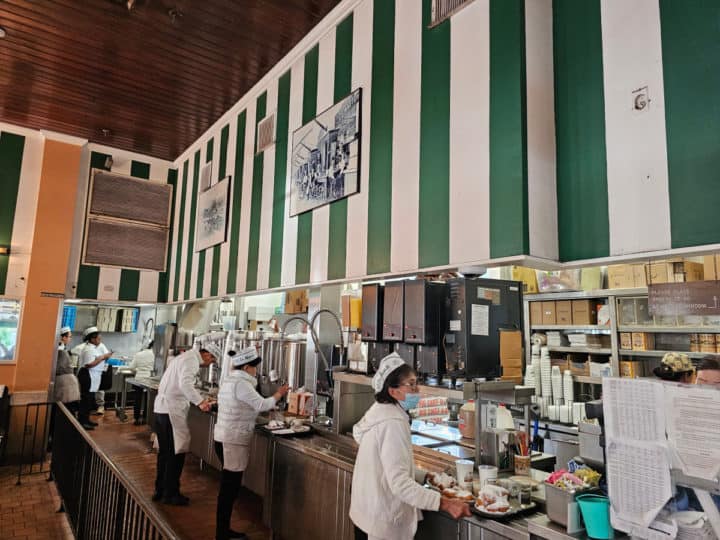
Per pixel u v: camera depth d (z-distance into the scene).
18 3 4.24
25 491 4.88
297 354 4.56
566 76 2.74
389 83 3.67
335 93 4.29
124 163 7.75
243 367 3.80
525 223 2.51
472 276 2.82
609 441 1.72
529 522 1.88
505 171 2.64
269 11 4.35
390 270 3.43
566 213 2.64
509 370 2.71
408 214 3.33
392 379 2.28
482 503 2.07
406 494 2.04
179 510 4.13
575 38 2.72
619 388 1.71
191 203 7.38
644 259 2.30
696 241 2.06
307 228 4.52
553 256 2.61
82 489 3.24
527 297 4.75
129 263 7.67
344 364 3.95
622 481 1.66
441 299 2.79
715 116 2.06
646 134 2.30
